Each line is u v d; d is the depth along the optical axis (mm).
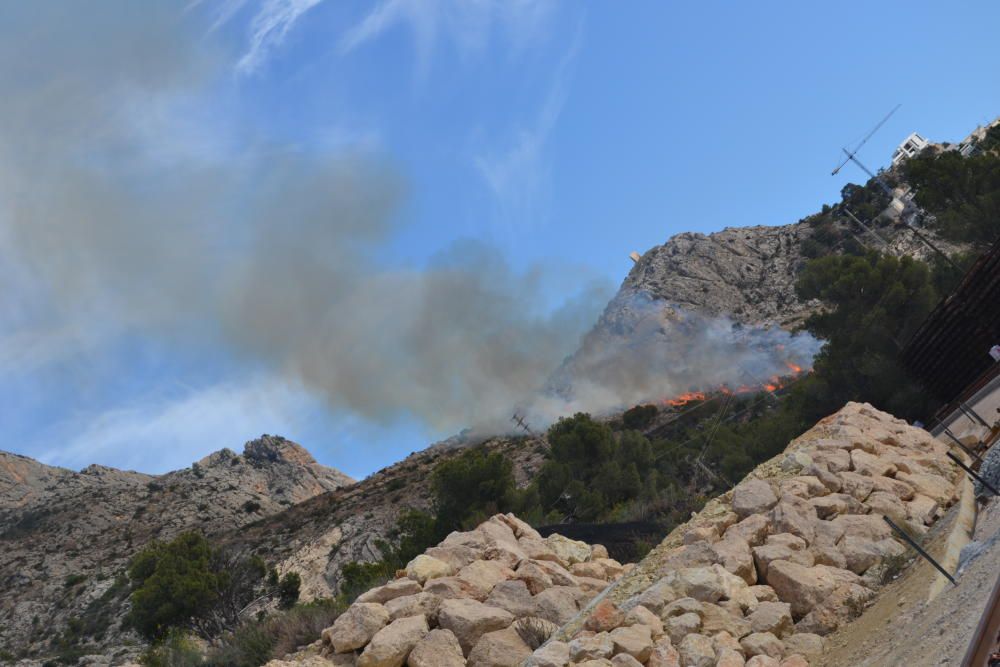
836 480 14344
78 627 92875
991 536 9867
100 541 138875
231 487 169000
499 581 14797
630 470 59812
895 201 131875
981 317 29906
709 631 10773
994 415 20188
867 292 45938
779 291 147750
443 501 53812
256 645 18141
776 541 12555
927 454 16719
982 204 48906
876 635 9578
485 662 12336
